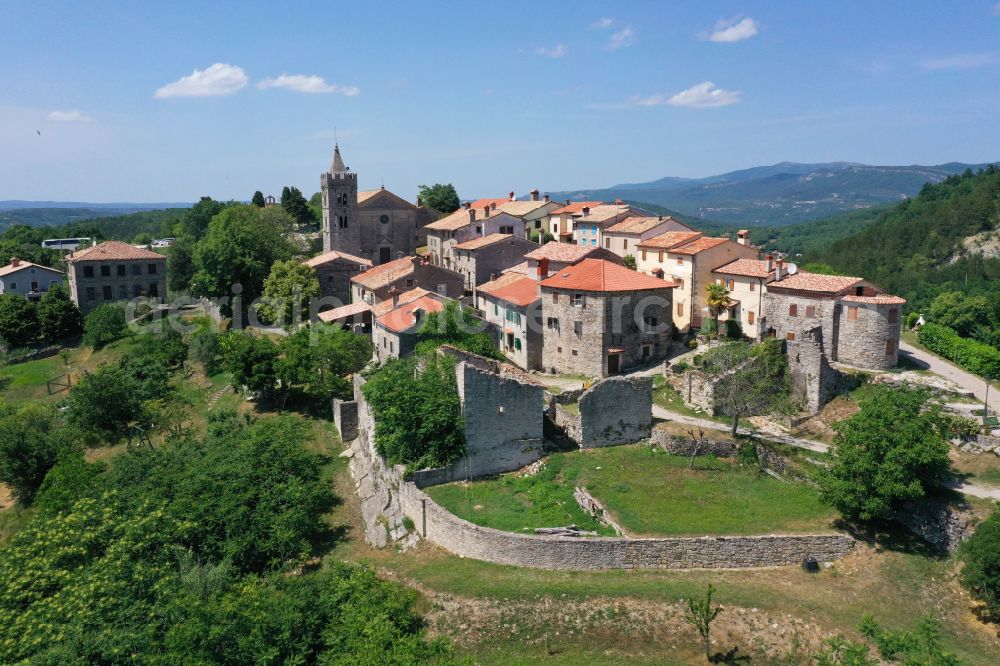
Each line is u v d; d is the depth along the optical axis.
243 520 48.31
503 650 37.03
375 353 79.69
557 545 41.59
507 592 39.72
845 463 43.66
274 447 55.62
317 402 74.38
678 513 45.00
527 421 52.91
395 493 50.94
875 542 42.78
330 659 35.66
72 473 62.97
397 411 51.44
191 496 50.66
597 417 54.53
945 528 41.97
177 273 137.25
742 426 57.66
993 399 56.12
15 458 69.56
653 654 36.06
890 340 61.94
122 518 49.19
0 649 39.09
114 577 43.03
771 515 45.09
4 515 67.00
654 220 98.44
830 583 40.00
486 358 59.47
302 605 39.09
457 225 115.81
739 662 35.31
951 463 48.94
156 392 80.88
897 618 37.31
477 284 100.62
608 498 46.78
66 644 38.03
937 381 58.84
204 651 36.47
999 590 36.19
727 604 38.00
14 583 43.94
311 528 51.03
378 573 43.19
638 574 40.91
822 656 32.91
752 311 71.62
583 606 38.34
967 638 36.25
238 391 79.62
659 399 63.78
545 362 75.50
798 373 60.06
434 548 45.78
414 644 34.72
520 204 129.50
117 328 107.25
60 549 46.12
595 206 121.12
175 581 43.16
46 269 129.88
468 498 48.31
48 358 107.19
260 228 119.50
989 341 77.25
